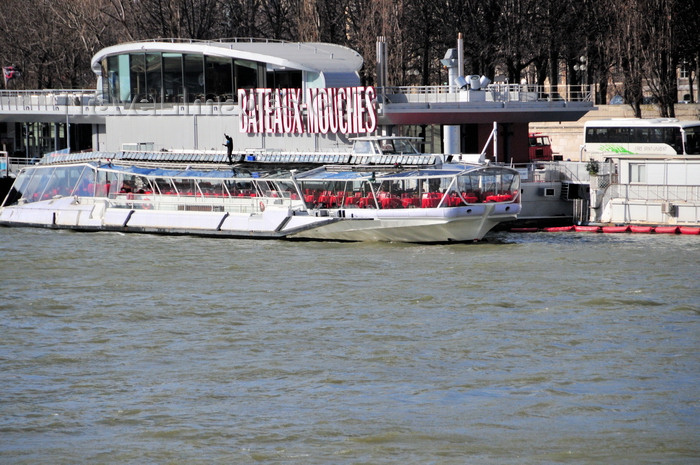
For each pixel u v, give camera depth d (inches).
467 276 4660.4
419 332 3742.6
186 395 3134.8
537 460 2667.3
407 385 3184.1
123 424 2923.2
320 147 6628.9
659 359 3383.4
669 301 4136.3
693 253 5206.7
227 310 4111.7
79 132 7746.1
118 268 5002.5
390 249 5393.7
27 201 6820.9
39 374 3339.1
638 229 6008.9
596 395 3078.2
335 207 5684.1
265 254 5315.0
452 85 6845.5
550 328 3767.2
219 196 6043.3
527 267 4852.4
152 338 3735.2
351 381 3230.8
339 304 4165.8
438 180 5433.1
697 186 6008.9
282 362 3422.7
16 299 4360.2
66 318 4040.4
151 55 7165.4
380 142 5999.0
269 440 2802.7
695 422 2876.5
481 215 5423.2
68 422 2938.0
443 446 2753.4
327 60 6747.1
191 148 7071.9
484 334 3703.3
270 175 5910.4
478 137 6909.5
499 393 3107.8
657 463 2645.2
